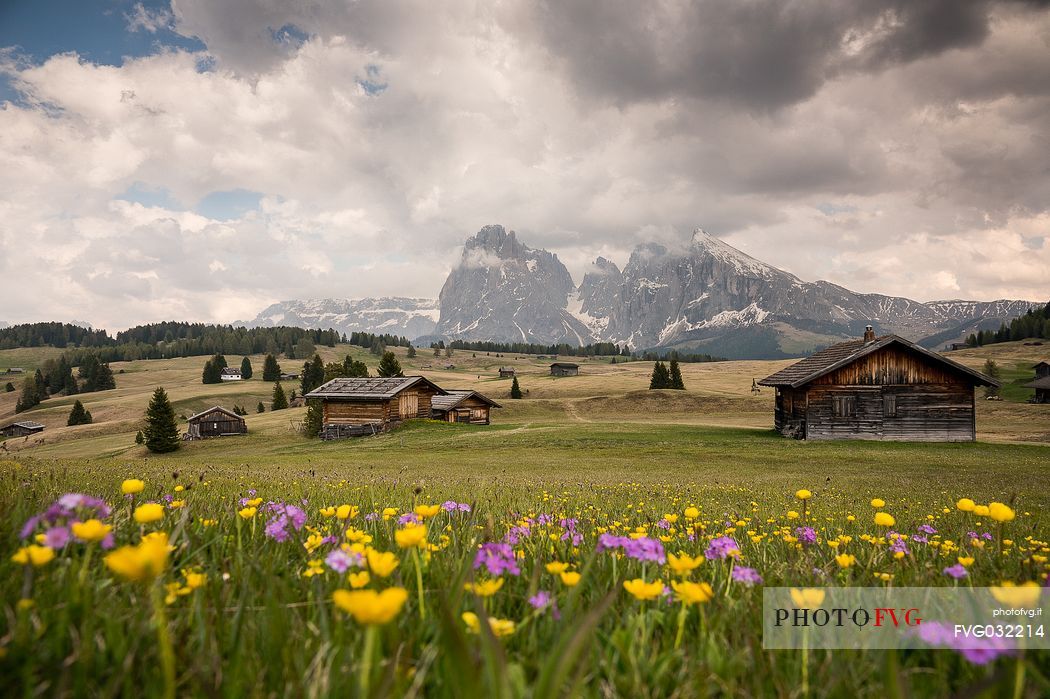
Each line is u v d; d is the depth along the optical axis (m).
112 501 3.87
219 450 60.22
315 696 1.14
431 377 192.75
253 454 47.00
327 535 2.95
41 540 1.74
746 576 2.05
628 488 15.34
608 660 1.42
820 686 1.36
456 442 42.38
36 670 1.17
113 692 1.11
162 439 61.34
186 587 1.71
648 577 2.30
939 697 1.34
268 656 1.36
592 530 4.33
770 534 4.95
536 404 99.38
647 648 1.54
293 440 62.78
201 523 2.84
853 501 13.28
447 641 0.98
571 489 14.20
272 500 6.13
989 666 1.37
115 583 1.76
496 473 23.41
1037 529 6.84
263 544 2.62
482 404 73.69
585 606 1.99
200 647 1.34
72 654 1.19
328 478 14.55
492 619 1.59
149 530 2.66
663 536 3.88
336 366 85.44
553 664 1.05
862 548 3.55
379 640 1.29
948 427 37.84
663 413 92.56
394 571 2.12
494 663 1.00
